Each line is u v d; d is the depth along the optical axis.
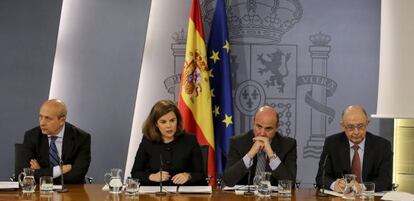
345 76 5.31
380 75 4.92
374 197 3.46
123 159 5.28
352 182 3.36
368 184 3.45
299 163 5.32
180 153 3.96
